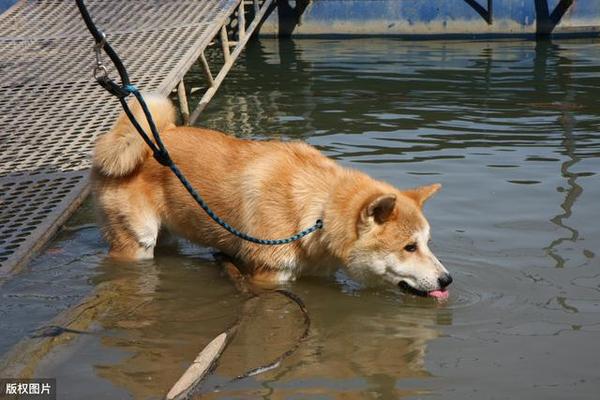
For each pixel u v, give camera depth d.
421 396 3.04
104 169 3.63
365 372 3.13
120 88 3.32
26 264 3.62
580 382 3.07
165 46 5.05
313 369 3.15
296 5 7.62
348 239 3.49
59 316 3.33
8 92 4.65
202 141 3.67
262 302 3.46
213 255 3.74
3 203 3.88
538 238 3.69
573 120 4.72
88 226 3.89
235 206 3.58
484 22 7.19
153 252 3.72
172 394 3.03
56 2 5.91
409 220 3.46
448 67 6.02
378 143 4.48
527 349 3.20
